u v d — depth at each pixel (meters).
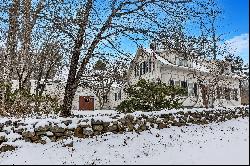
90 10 14.54
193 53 19.48
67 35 15.34
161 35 14.56
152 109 18.06
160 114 16.02
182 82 35.56
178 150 11.01
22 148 11.38
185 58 17.02
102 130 13.35
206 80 35.75
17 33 14.87
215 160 8.20
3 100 14.93
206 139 13.30
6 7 14.04
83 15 14.58
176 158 9.45
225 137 13.15
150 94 18.08
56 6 14.23
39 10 14.14
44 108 18.67
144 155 10.82
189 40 15.70
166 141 13.34
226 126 18.56
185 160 8.91
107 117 13.76
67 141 12.08
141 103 18.09
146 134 14.12
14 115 15.05
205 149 10.20
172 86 18.80
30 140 11.80
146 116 15.20
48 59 23.53
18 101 15.42
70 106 15.80
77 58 15.92
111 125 13.64
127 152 11.38
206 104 27.48
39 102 17.89
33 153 11.04
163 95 18.34
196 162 8.41
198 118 18.50
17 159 10.55
